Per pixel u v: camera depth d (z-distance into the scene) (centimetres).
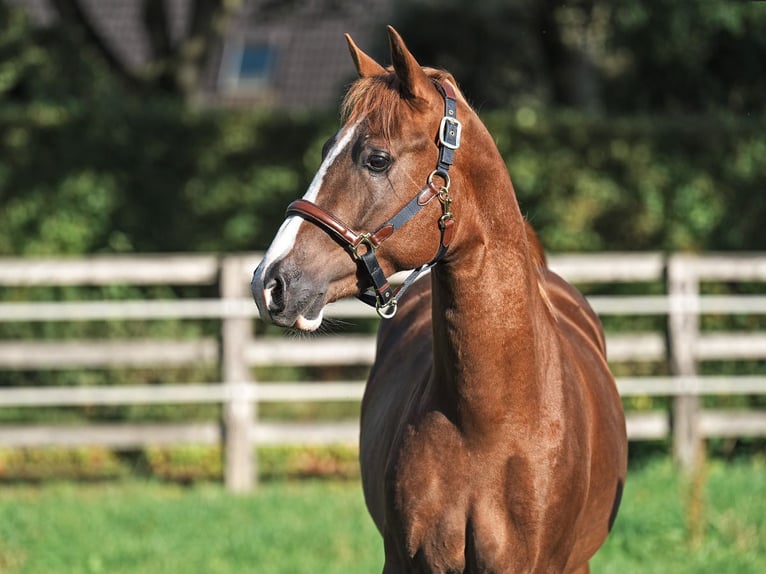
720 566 805
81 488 1180
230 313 1161
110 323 1358
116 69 1694
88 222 1362
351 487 1163
